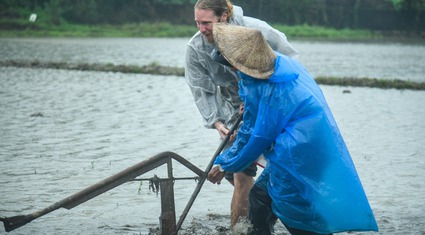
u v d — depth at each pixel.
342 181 5.70
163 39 58.00
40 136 12.94
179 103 18.31
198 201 8.70
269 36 6.72
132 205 8.52
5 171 10.06
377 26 72.12
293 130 5.68
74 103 17.89
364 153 11.84
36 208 8.23
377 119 16.11
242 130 6.00
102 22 67.44
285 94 5.72
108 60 33.88
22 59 32.72
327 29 70.62
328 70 30.81
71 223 7.75
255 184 6.24
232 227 7.02
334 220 5.68
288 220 5.82
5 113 15.79
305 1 70.69
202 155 11.40
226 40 5.95
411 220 7.95
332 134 5.74
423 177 10.11
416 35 71.12
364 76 28.45
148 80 24.59
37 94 19.62
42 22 64.44
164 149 11.89
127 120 15.15
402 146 12.59
